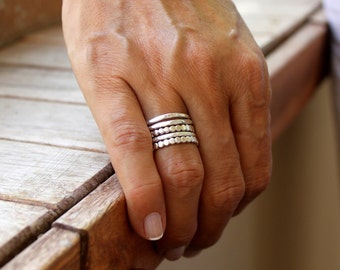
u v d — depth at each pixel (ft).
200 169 1.12
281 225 2.84
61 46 1.92
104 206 1.05
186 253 1.32
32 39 2.01
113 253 1.07
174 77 1.16
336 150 3.21
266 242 2.71
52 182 1.12
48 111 1.42
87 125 1.35
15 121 1.36
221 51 1.20
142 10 1.25
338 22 2.24
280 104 1.76
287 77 1.79
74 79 1.63
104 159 1.20
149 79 1.17
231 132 1.19
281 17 2.27
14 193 1.09
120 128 1.11
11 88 1.55
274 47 1.89
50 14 2.19
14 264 0.92
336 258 3.26
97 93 1.17
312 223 3.10
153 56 1.19
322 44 2.25
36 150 1.23
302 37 2.09
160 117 1.13
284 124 1.84
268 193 2.61
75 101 1.48
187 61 1.18
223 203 1.18
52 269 0.93
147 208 1.09
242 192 1.19
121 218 1.08
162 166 1.11
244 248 2.44
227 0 1.34
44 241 0.97
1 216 1.02
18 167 1.17
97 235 1.02
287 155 2.75
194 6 1.27
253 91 1.21
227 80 1.20
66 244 0.96
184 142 1.13
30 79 1.62
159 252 1.20
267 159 1.25
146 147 1.11
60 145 1.26
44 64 1.74
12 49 1.89
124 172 1.09
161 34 1.21
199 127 1.16
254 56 1.22
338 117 2.43
